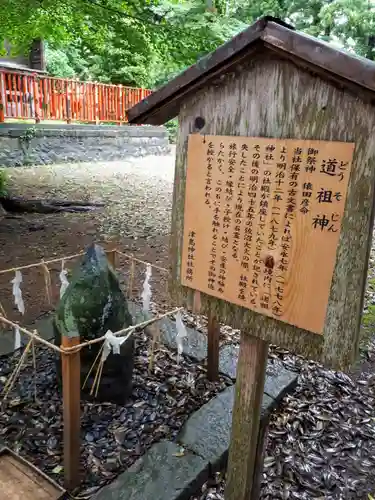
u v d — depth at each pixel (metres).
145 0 5.90
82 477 2.39
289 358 3.65
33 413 2.83
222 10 8.01
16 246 5.82
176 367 3.38
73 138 11.43
